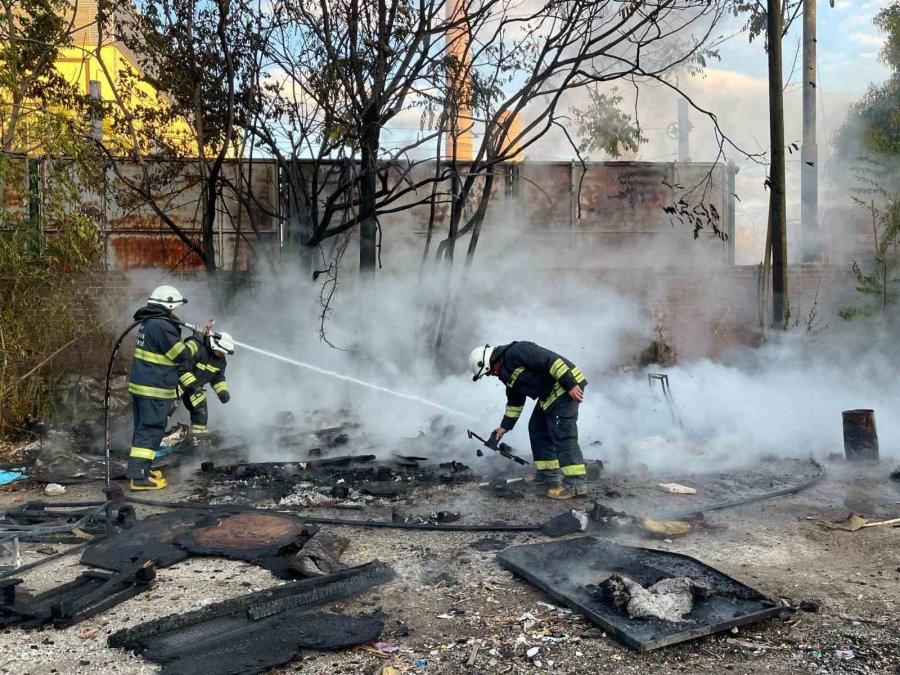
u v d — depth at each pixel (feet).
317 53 29.12
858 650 10.93
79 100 29.19
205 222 30.78
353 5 27.32
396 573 14.08
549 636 11.50
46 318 27.30
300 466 21.86
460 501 19.03
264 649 11.12
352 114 27.89
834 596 12.77
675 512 17.48
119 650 11.27
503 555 14.43
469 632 11.71
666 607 11.73
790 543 15.52
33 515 17.26
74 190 26.53
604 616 11.70
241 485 20.56
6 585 12.75
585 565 13.91
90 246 29.66
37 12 29.30
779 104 30.71
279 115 30.55
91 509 17.63
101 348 30.32
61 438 25.55
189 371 21.08
